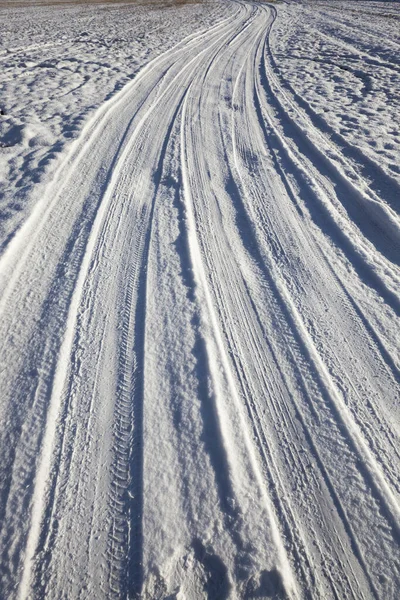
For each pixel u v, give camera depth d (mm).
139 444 2051
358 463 2023
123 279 3158
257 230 3844
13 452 1970
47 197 4082
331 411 2271
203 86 8094
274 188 4559
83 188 4359
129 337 2660
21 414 2145
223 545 1668
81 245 3498
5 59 9250
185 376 2400
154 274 3213
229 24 15969
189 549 1654
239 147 5516
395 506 1850
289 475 1972
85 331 2691
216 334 2721
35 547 1660
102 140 5480
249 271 3334
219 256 3492
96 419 2168
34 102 6547
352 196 4402
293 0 25625
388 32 14086
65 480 1899
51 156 4809
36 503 1794
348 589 1600
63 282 3086
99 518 1766
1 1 22453
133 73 8703
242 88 8102
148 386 2336
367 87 8297
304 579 1621
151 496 1829
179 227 3807
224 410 2236
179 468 1944
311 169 4973
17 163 4641
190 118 6379
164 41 12344
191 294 3023
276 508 1839
